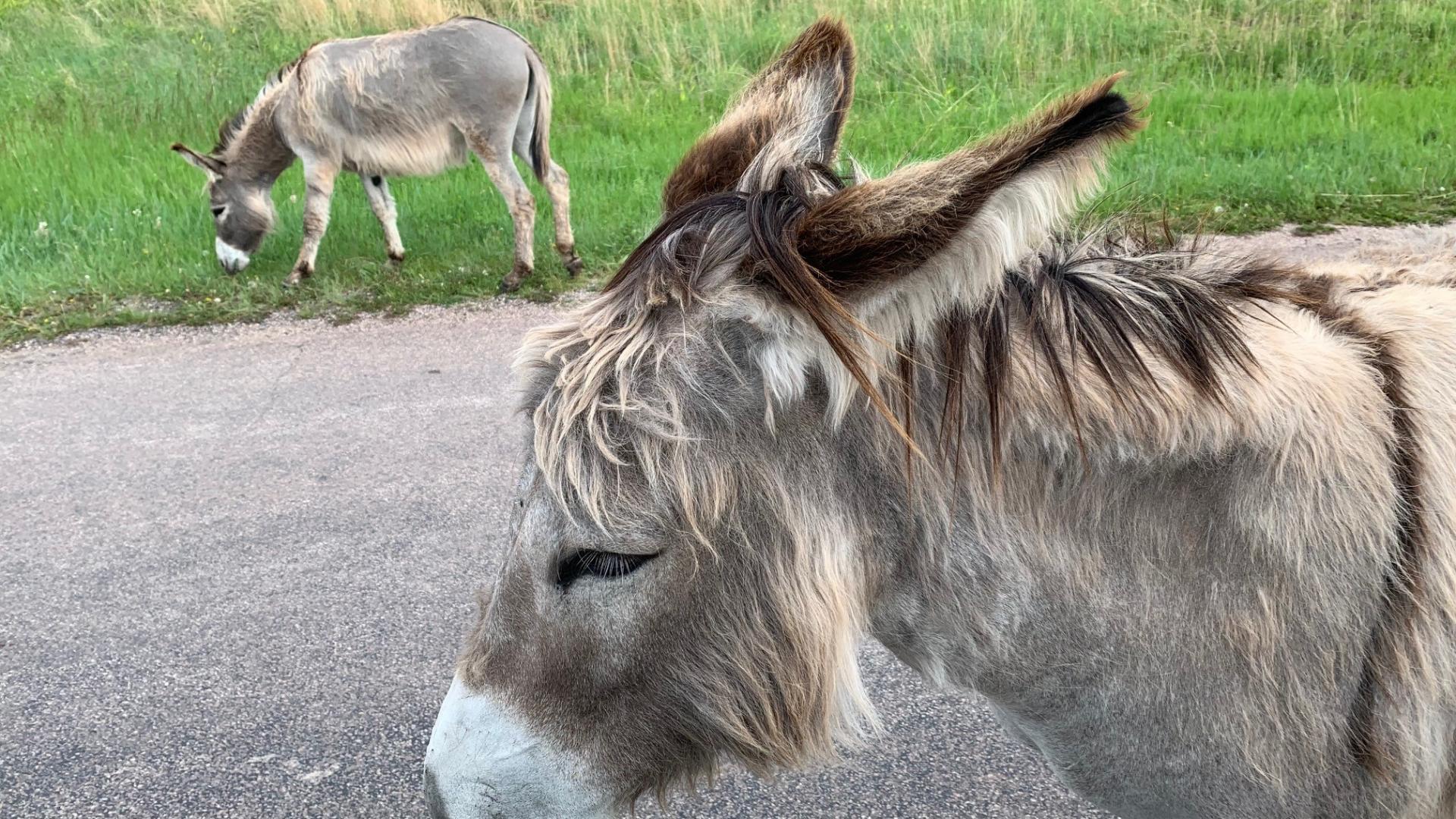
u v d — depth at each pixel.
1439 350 1.03
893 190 0.82
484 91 4.75
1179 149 5.87
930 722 2.13
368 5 8.84
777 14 8.54
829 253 0.85
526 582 0.94
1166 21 8.00
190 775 2.07
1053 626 0.98
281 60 8.16
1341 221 4.96
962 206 0.79
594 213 5.54
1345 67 7.45
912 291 0.85
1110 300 0.95
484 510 2.95
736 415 0.89
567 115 7.07
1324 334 1.04
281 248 5.49
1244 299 1.05
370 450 3.31
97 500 3.07
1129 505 0.96
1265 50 7.67
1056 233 1.02
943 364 0.92
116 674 2.35
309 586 2.63
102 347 4.28
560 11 8.88
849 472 0.94
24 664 2.39
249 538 2.85
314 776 2.06
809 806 1.94
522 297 4.71
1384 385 1.00
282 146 5.06
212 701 2.26
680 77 7.70
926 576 0.98
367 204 5.83
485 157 4.84
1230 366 0.94
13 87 7.50
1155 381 0.92
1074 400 0.92
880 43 7.73
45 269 5.02
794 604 0.91
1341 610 0.96
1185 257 1.06
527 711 0.95
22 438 3.48
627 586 0.91
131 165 6.33
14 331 4.43
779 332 0.87
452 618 2.50
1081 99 0.75
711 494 0.88
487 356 4.05
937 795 1.95
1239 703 0.98
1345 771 1.00
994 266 0.81
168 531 2.89
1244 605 0.96
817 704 0.93
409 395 3.71
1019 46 7.53
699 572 0.90
